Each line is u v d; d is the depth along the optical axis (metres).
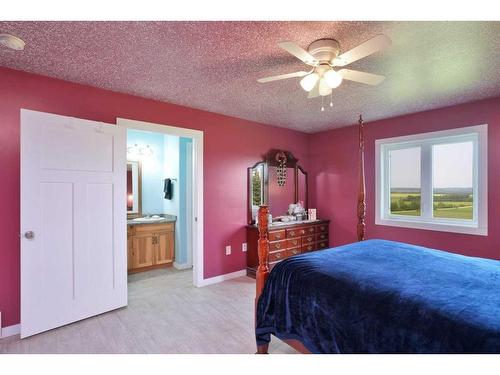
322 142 4.86
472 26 1.76
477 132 3.19
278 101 3.26
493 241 3.07
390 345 1.32
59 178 2.48
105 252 2.79
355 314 1.47
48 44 1.99
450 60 2.22
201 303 3.05
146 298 3.19
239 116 3.92
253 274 3.96
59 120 2.48
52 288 2.44
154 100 3.21
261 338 2.03
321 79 1.94
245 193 4.10
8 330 2.36
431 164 3.67
